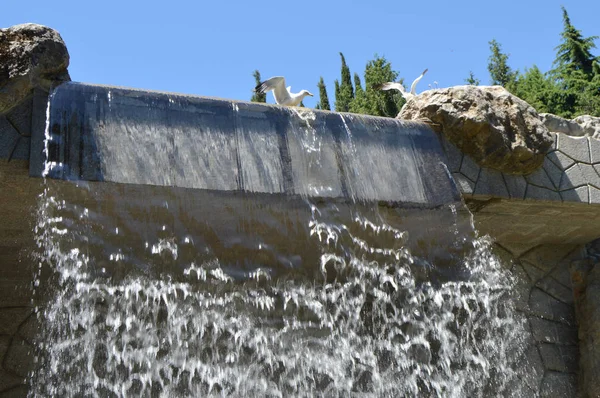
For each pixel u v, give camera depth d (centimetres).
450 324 799
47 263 652
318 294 728
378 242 711
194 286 673
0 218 615
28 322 663
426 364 769
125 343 660
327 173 666
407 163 709
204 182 608
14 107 570
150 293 654
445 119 736
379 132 711
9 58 574
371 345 747
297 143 665
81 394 649
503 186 747
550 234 884
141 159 593
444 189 717
